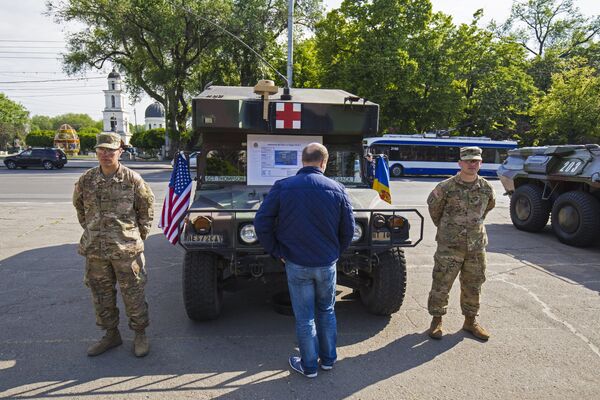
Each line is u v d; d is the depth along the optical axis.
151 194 3.59
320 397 3.02
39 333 3.97
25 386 3.10
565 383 3.25
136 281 3.46
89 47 29.25
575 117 26.86
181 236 3.98
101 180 3.33
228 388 3.11
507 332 4.12
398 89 27.28
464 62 29.44
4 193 14.49
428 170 26.73
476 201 3.78
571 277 5.88
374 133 4.77
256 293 5.05
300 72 32.44
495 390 3.14
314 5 28.47
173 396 3.00
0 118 79.00
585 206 7.46
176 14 25.95
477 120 31.75
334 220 3.11
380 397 3.03
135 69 30.55
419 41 27.55
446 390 3.13
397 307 4.23
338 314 4.46
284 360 3.53
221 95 4.91
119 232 3.37
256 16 27.42
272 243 3.14
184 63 29.42
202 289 3.90
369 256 3.88
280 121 4.60
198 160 4.88
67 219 9.75
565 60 37.91
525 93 31.81
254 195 4.38
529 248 7.63
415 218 10.45
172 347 3.72
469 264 3.87
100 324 3.56
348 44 28.69
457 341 3.90
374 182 5.80
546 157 8.58
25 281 5.45
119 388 3.09
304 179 3.11
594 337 4.04
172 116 30.86
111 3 26.20
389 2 26.55
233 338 3.91
